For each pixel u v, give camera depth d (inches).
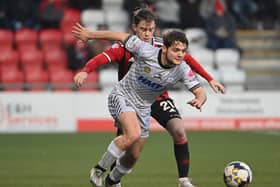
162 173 1412.4
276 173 1396.4
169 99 1160.8
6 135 2230.6
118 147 1016.9
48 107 2319.1
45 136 2201.0
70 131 2327.8
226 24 2714.1
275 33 2965.1
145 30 1101.7
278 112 2389.3
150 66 1010.7
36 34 2694.4
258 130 2358.5
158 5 2699.3
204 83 2415.1
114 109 1050.1
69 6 2883.9
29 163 1587.1
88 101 2337.6
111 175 1096.2
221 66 2687.0
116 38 1036.5
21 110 2309.3
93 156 1718.8
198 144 1974.7
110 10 2874.0
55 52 2652.6
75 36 1051.9
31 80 2576.3
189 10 2741.1
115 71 2527.1
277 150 1833.2
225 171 1093.1
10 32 2691.9
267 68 2849.4
